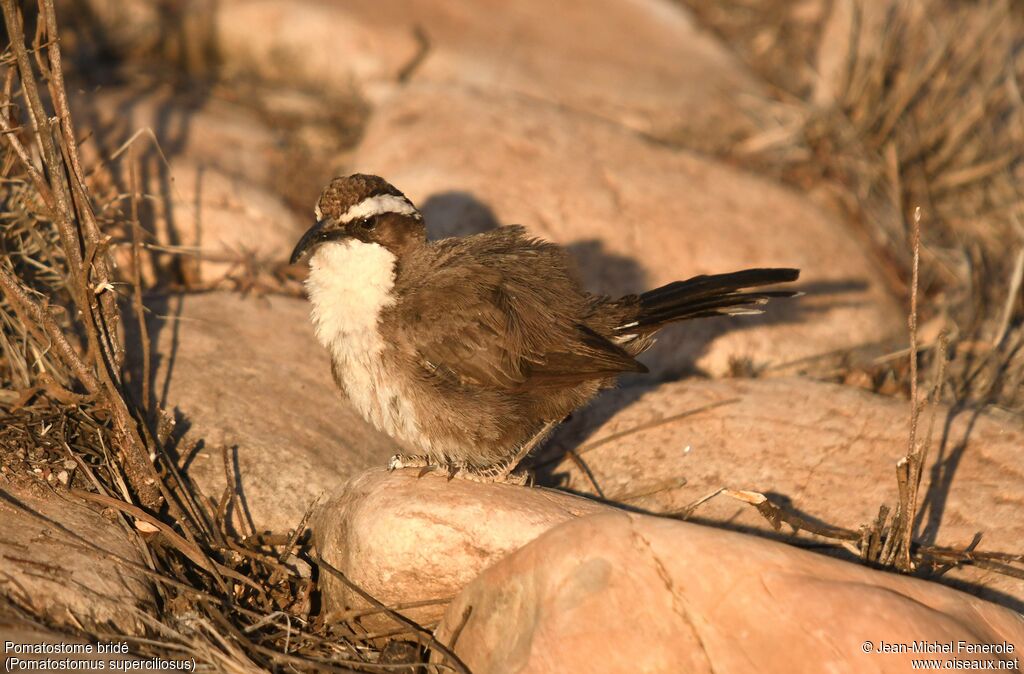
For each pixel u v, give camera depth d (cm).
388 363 1026
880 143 1825
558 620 821
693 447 1181
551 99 1838
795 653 791
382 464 1170
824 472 1139
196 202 1475
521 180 1569
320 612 1014
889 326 1507
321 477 1116
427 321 1025
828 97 1933
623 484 1145
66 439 1029
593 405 1270
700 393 1270
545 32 2052
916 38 1961
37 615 846
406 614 955
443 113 1694
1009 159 1752
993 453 1157
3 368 1105
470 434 1028
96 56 1875
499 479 1052
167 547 990
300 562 1021
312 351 1308
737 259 1527
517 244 1141
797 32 2220
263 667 890
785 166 1806
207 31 1934
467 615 894
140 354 1213
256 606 980
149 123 1627
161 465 1044
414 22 1983
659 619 815
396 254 1059
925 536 1056
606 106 1852
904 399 1293
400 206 1066
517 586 870
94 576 899
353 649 938
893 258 1677
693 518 1086
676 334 1424
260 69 1939
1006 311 1458
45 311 1041
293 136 1772
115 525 973
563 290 1098
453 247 1102
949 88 1877
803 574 843
